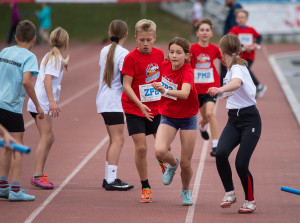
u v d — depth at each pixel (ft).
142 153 59.98
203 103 82.79
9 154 61.16
